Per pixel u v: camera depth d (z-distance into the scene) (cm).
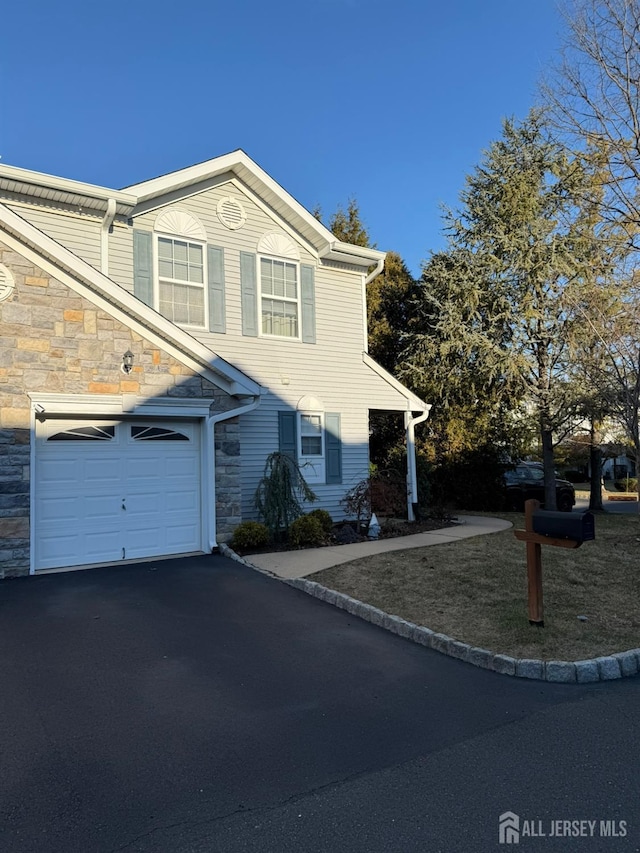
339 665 550
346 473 1395
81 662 541
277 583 828
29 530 860
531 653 553
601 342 1224
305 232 1354
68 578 839
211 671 528
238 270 1264
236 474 1058
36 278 877
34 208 1045
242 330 1261
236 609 711
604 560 941
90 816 320
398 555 977
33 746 394
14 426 854
